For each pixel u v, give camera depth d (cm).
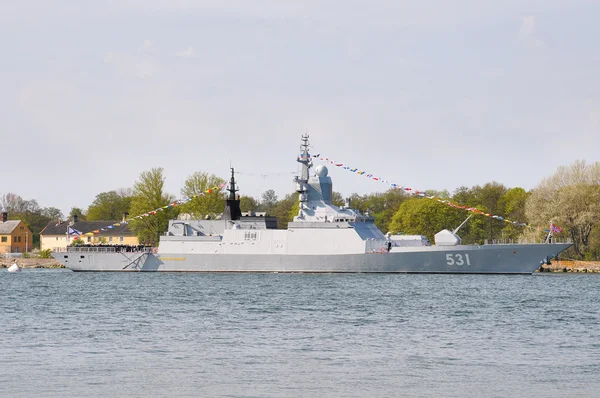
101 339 17850
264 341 17562
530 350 16462
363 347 16800
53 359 15512
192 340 17712
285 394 12862
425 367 14800
